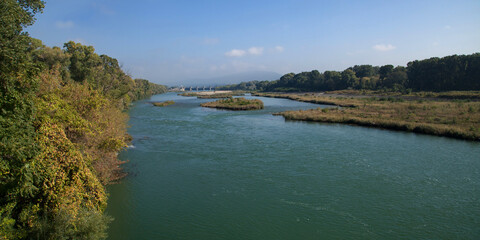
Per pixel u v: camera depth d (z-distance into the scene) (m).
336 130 43.91
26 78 12.29
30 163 12.08
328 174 23.84
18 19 11.90
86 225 12.35
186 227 16.41
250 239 15.33
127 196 20.14
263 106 84.31
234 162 27.20
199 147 32.84
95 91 23.23
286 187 21.38
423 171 24.47
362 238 15.23
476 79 101.62
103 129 22.38
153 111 74.12
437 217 17.12
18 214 12.12
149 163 26.94
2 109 11.10
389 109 63.50
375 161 27.23
